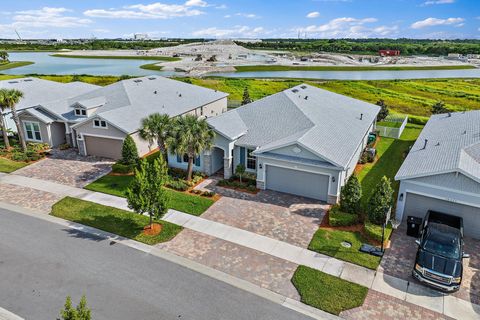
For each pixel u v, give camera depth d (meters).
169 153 28.98
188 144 25.34
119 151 31.84
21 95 32.38
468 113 32.78
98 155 32.97
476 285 15.73
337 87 79.31
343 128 29.61
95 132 32.00
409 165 21.98
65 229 20.33
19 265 17.05
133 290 15.33
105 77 86.00
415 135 41.31
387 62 154.62
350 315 13.98
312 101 33.22
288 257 17.70
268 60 153.38
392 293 15.21
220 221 21.19
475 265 17.11
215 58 154.75
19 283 15.80
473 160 20.94
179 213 22.12
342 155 24.02
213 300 14.76
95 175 28.45
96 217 21.66
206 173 28.25
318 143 24.55
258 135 27.83
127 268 16.84
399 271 16.64
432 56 195.12
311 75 111.31
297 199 24.08
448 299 14.88
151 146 33.84
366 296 15.02
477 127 26.77
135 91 39.19
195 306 14.41
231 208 22.80
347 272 16.56
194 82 80.81
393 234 19.73
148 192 18.88
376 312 14.14
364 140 33.69
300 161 23.30
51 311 14.16
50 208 22.84
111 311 14.13
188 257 17.70
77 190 25.61
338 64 142.75
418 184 19.88
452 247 16.14
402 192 20.48
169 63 136.62
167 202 19.50
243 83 81.25
